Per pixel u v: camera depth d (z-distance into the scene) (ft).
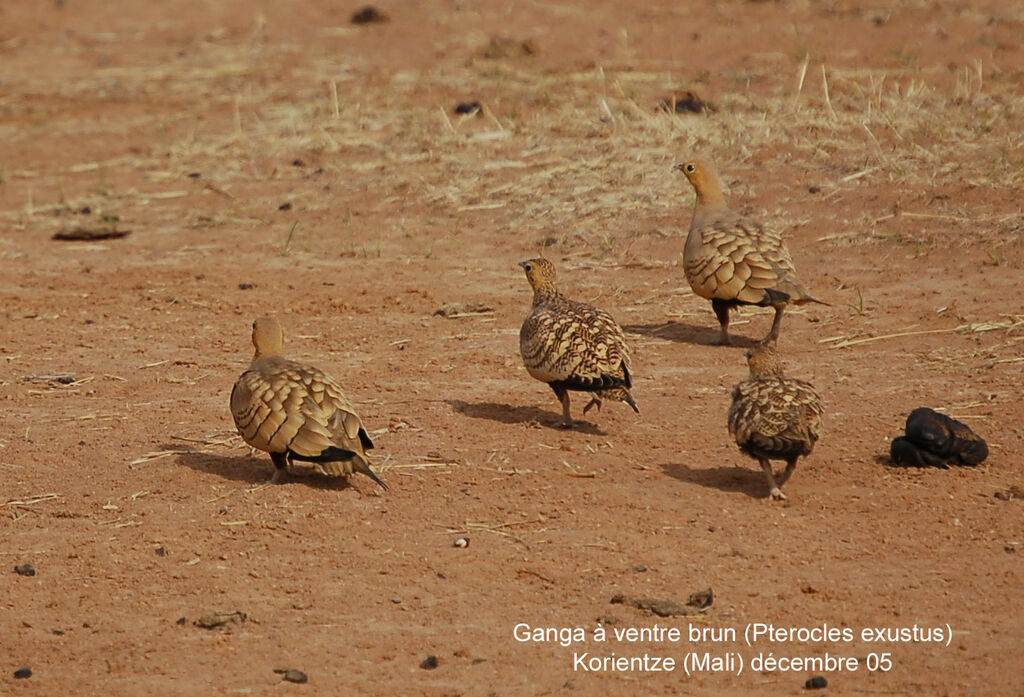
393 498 107.55
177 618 89.71
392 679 81.35
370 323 162.30
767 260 145.69
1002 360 138.10
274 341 112.68
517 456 116.57
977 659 82.02
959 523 101.14
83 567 97.04
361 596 92.07
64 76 314.35
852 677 80.84
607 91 257.96
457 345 152.35
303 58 311.27
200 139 254.88
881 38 290.15
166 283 182.29
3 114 285.02
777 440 99.96
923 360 140.56
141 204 223.51
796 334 152.46
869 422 123.34
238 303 172.24
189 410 131.54
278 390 105.70
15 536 102.53
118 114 280.10
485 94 263.29
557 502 106.01
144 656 84.74
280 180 229.86
